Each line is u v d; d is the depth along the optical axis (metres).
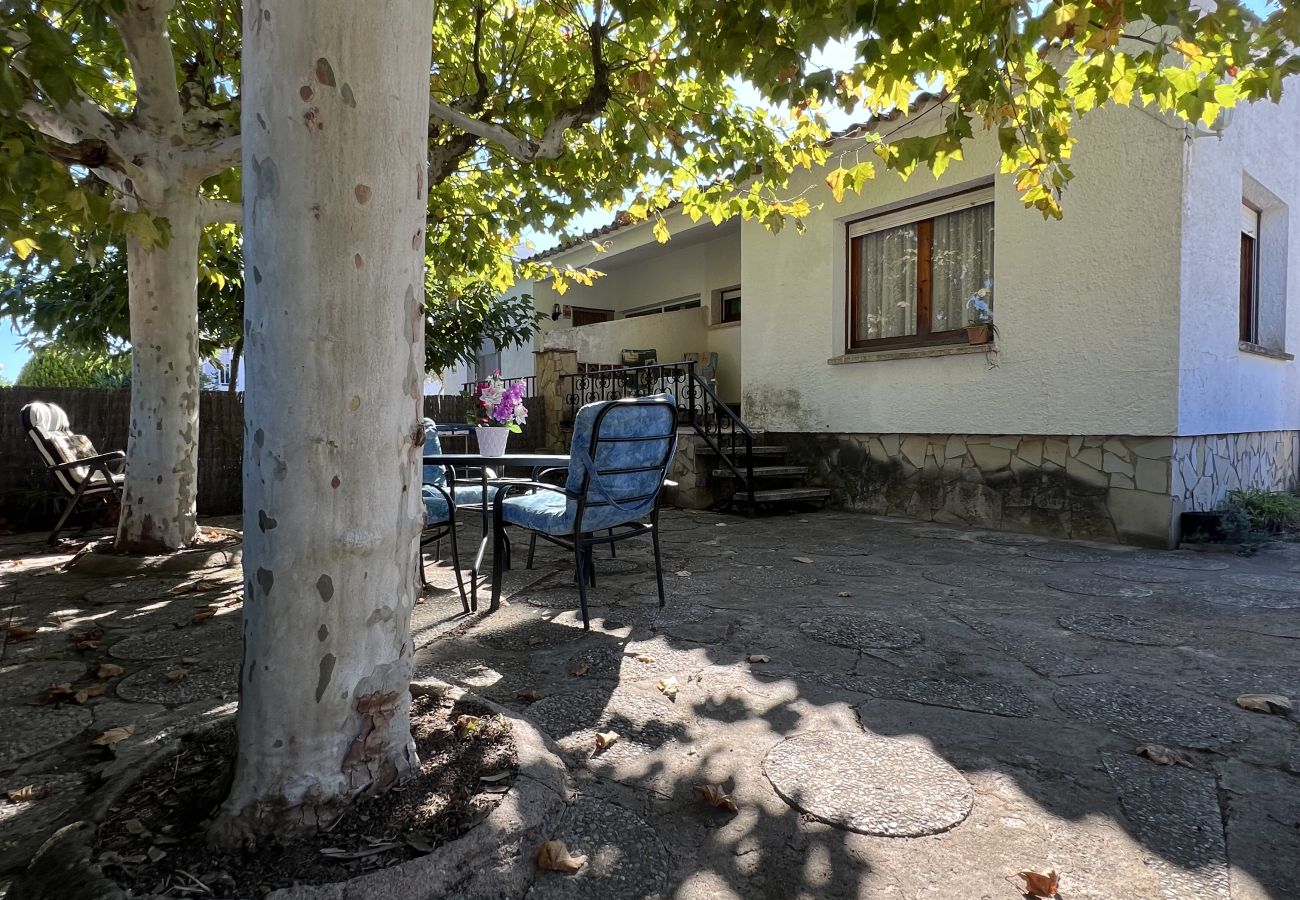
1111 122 5.33
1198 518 5.17
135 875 1.37
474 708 2.11
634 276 12.76
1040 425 5.80
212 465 7.52
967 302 6.57
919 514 6.73
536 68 5.31
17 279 7.44
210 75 4.77
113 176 4.16
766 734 2.18
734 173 5.73
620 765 1.99
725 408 7.19
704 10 3.06
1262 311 7.16
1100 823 1.70
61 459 5.23
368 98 1.48
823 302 7.57
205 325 8.16
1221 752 2.05
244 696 1.54
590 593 3.89
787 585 4.08
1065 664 2.77
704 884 1.49
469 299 9.56
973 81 2.64
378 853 1.44
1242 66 2.89
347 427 1.51
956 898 1.44
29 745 2.11
